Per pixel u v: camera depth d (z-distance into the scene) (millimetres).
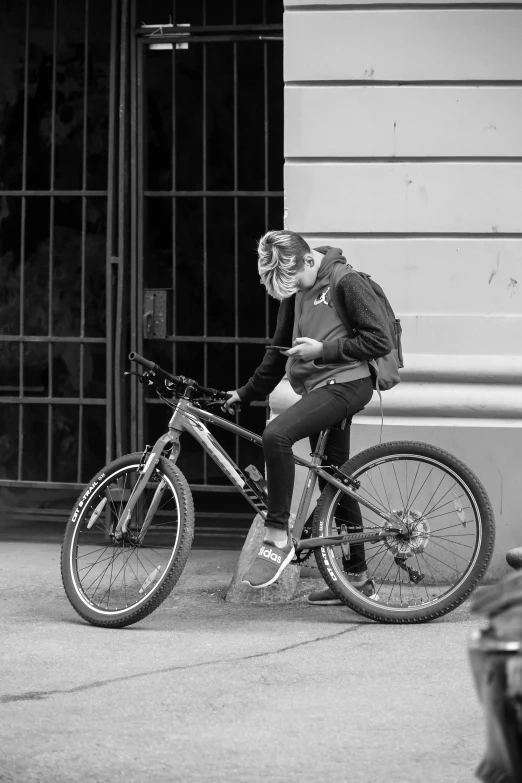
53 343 13992
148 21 13547
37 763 6375
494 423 11445
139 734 6859
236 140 13398
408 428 11516
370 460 10070
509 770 4273
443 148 11617
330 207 11719
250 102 13383
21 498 14352
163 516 11703
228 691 7766
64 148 13859
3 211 14031
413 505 11227
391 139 11648
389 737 6773
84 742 6719
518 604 4379
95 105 13727
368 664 8461
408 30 11609
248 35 13328
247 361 13555
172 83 13508
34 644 9172
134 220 13570
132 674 8227
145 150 13609
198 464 13664
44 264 13977
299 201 11766
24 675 8219
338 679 8055
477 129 11609
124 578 10977
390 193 11656
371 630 9641
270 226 13422
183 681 8031
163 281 13633
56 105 13844
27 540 13812
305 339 9719
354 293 9781
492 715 4250
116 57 13562
